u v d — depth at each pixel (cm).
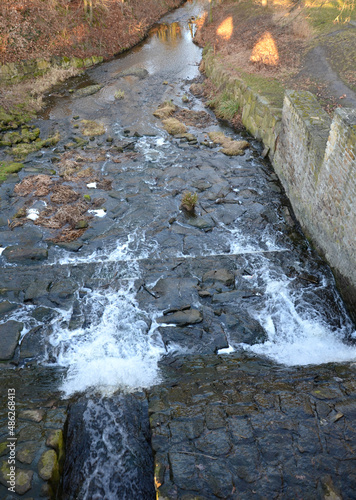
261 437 468
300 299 740
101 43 2158
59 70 1895
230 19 2331
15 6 1911
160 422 491
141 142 1360
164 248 881
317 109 942
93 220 977
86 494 454
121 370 606
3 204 1030
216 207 1018
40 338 662
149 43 2414
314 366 616
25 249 868
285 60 1566
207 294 741
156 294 745
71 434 504
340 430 471
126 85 1847
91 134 1402
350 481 418
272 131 1177
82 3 2184
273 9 2155
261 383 557
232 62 1694
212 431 477
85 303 727
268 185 1115
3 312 710
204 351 644
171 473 431
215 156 1265
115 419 521
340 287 755
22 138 1352
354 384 544
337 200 738
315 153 834
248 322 690
